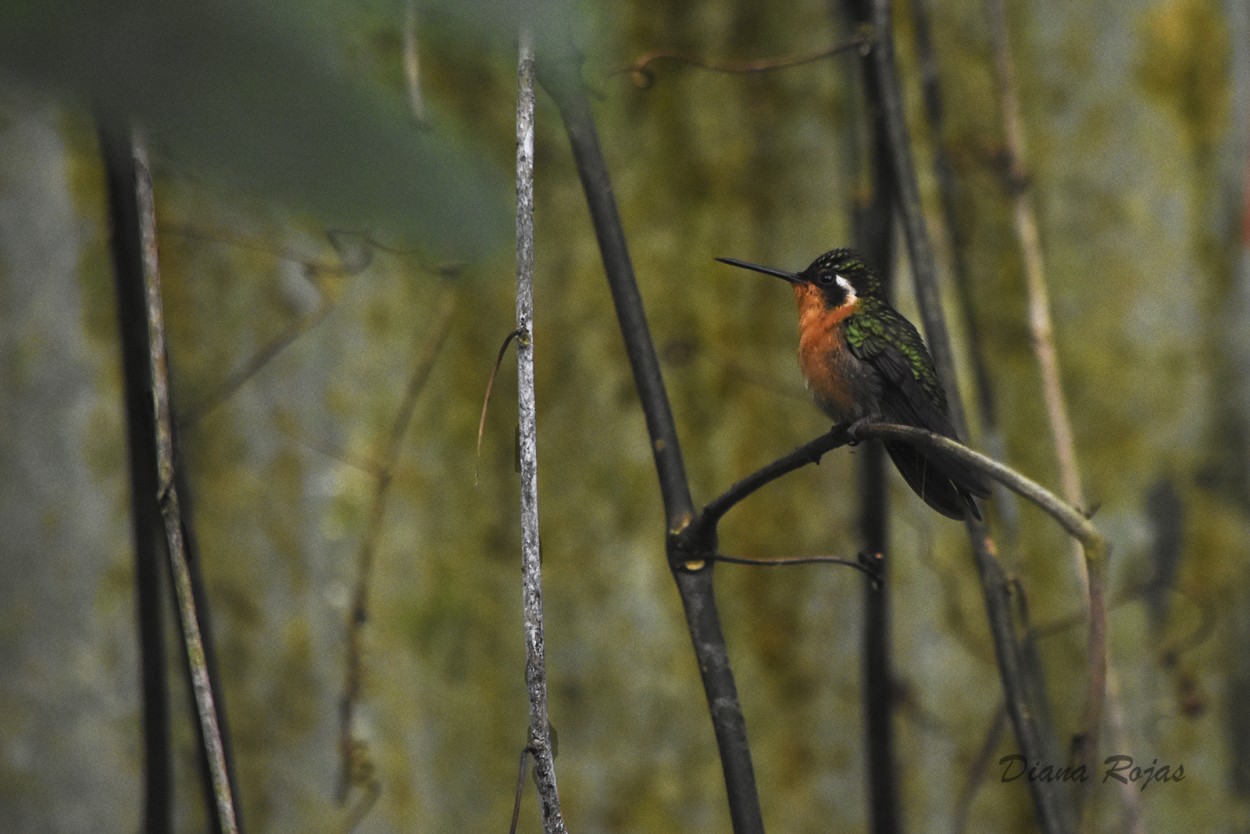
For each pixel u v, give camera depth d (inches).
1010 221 397.1
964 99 397.7
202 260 394.3
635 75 233.3
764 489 407.8
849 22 266.7
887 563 256.4
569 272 407.2
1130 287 405.4
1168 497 402.6
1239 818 390.6
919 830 390.0
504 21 47.5
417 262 46.3
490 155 44.5
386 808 387.9
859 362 276.1
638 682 403.9
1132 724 394.9
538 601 156.2
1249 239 406.0
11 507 391.5
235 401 394.9
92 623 390.9
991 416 306.0
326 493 395.9
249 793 387.5
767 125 407.2
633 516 407.5
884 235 281.1
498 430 407.5
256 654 392.2
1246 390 402.9
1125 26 406.0
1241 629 397.4
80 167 379.6
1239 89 407.8
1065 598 396.2
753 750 402.0
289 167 40.6
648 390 191.6
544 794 152.6
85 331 390.6
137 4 38.3
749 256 409.1
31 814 386.6
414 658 398.3
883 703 253.4
